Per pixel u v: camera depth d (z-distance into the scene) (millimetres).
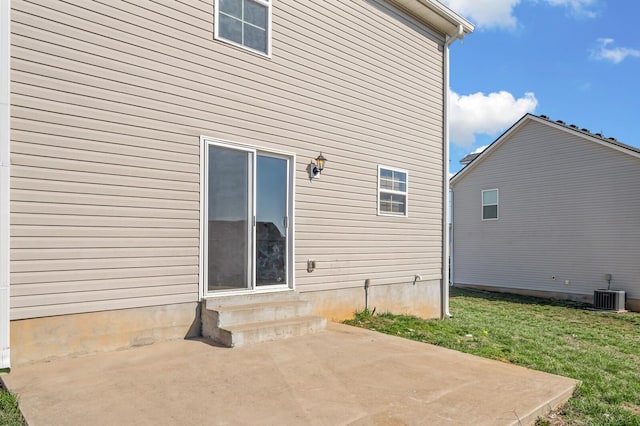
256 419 2848
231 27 5609
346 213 7145
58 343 4109
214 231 5336
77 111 4273
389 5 8039
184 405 3043
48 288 4059
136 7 4719
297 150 6375
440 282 9133
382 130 7832
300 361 4188
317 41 6715
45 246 4047
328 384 3574
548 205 15289
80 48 4305
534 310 12375
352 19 7309
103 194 4422
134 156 4656
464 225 17922
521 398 3426
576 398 3752
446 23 8891
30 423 2709
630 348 7246
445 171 9266
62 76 4184
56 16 4160
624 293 12984
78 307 4234
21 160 3928
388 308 7875
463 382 3770
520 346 6211
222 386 3436
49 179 4086
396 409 3092
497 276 16688
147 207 4746
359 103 7395
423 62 8773
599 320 11055
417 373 3973
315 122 6652
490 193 17062
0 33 3809
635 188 13195
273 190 6102
